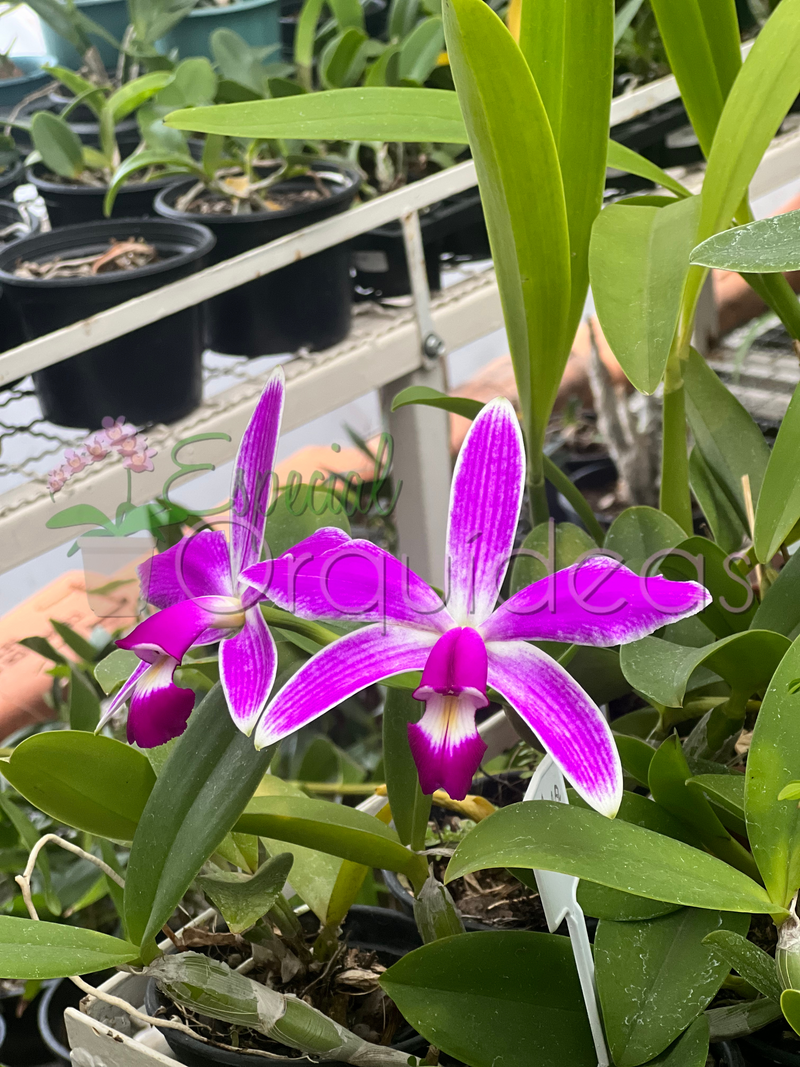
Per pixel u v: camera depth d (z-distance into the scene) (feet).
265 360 2.37
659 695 0.86
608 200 2.80
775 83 1.03
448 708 0.74
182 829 0.85
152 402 2.05
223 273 1.91
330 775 1.68
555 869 0.75
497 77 0.89
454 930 0.97
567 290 1.04
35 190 2.87
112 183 2.27
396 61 2.37
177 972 0.86
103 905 1.75
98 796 0.91
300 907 1.22
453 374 3.04
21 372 1.72
